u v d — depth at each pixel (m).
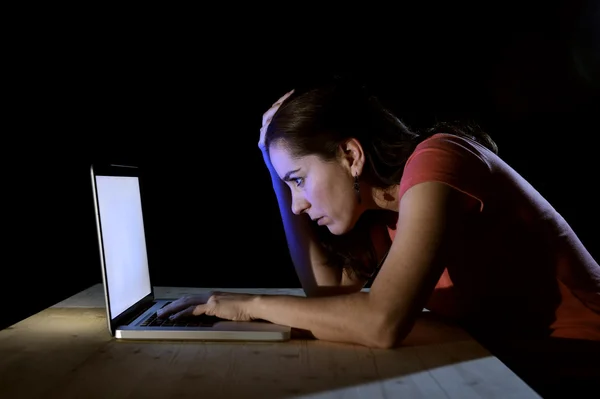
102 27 2.35
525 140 2.39
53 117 2.36
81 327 1.26
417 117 2.38
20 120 2.36
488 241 1.28
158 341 1.14
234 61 2.36
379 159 1.34
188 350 1.07
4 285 2.41
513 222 1.27
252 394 0.82
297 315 1.16
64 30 2.34
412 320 1.09
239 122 2.38
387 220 1.53
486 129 2.39
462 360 1.01
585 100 2.36
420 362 1.00
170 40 2.36
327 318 1.13
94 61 2.35
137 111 2.37
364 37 2.36
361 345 1.12
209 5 2.35
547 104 2.37
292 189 1.39
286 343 1.12
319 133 1.29
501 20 2.35
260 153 2.39
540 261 1.31
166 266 2.42
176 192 2.40
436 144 1.21
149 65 2.36
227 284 2.43
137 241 1.49
